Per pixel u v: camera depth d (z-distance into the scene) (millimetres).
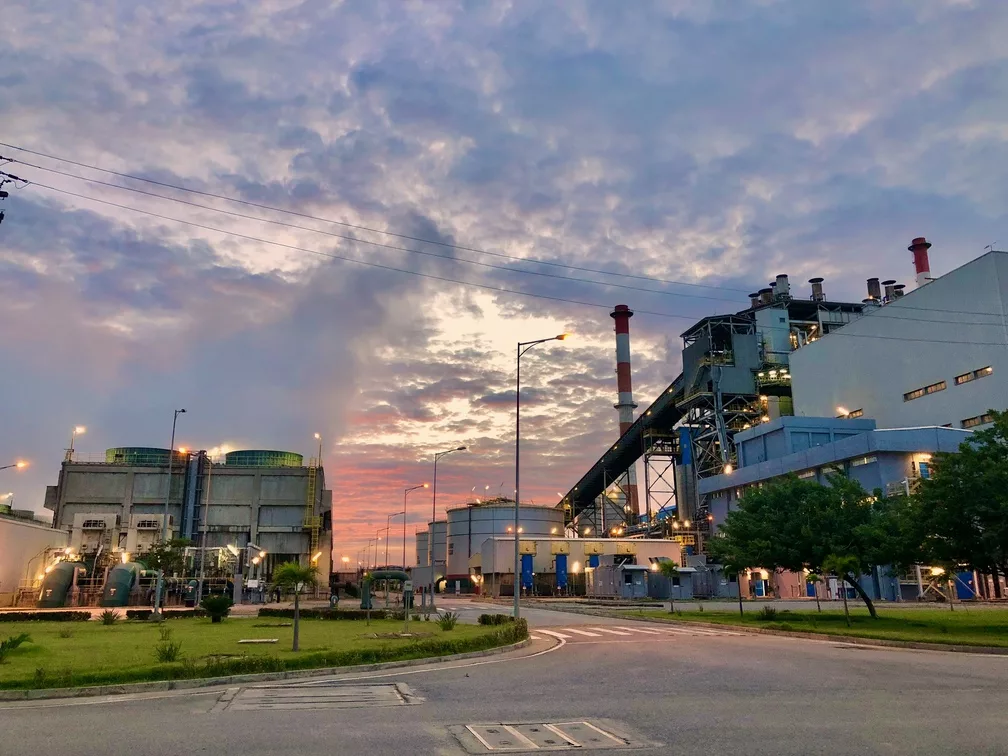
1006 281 70500
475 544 123188
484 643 23984
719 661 20672
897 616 41312
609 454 125750
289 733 10688
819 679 16641
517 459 39469
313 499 99562
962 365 73438
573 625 39719
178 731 10859
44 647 23172
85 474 96188
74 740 10234
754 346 105125
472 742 10062
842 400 89688
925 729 10836
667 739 10234
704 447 106125
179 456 99062
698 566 85312
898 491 64000
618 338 136000
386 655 20500
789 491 44062
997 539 29281
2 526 64000
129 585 63250
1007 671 18172
